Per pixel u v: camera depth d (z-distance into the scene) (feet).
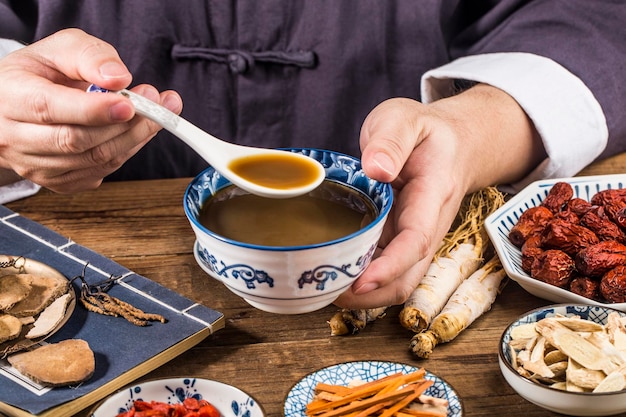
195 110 3.81
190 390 2.52
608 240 2.95
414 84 3.81
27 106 2.52
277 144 3.85
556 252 2.85
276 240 2.37
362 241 2.34
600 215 3.04
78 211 3.29
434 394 2.50
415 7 3.69
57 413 2.46
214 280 2.94
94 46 2.56
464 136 3.04
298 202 2.50
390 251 2.54
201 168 3.86
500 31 3.71
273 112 3.79
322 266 2.33
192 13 3.65
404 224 2.65
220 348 2.69
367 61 3.74
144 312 2.76
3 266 2.91
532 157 3.36
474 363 2.63
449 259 2.87
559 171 3.33
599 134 3.37
